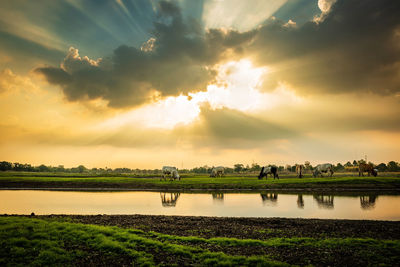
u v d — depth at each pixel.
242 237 15.10
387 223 19.06
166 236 14.56
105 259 11.34
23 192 44.59
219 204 30.47
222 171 78.38
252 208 27.61
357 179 50.12
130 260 11.32
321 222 19.38
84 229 14.70
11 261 10.64
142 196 38.75
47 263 10.76
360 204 29.78
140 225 17.88
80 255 11.55
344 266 10.74
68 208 27.94
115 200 34.34
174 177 61.53
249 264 10.78
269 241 13.99
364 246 13.10
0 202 32.19
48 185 52.97
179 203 31.48
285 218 20.97
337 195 37.81
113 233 14.32
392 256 11.77
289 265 10.65
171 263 11.02
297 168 64.81
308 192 41.53
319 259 11.43
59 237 13.27
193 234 15.73
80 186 52.22
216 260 11.08
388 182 47.41
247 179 60.19
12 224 14.53
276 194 39.62
